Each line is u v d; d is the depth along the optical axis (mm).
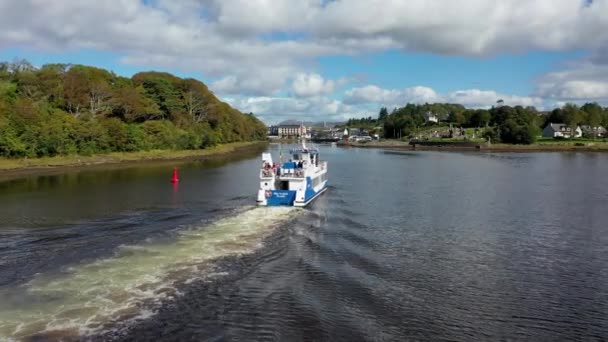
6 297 20562
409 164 107562
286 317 18938
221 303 20297
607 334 18297
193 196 52000
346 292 21750
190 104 168625
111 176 73938
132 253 27766
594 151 168500
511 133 198500
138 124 130125
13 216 39812
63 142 94000
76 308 19469
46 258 26578
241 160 116375
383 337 17438
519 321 19266
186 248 28984
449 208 45469
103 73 144625
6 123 83750
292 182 45812
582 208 45719
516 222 38844
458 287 22953
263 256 27422
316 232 34094
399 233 34344
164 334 17391
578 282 24109
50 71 119938
